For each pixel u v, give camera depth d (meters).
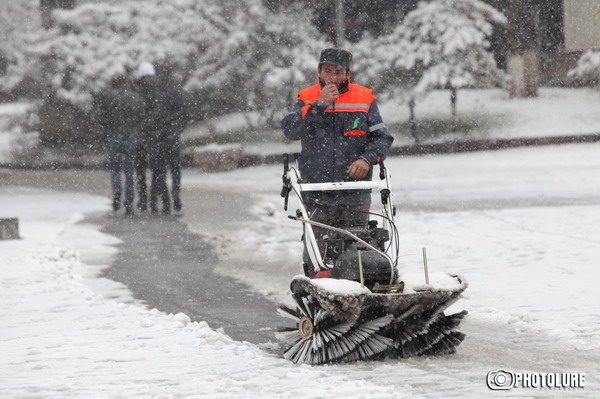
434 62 74.31
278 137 76.06
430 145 70.75
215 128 78.44
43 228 37.69
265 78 73.50
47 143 80.06
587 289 21.02
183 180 60.47
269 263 27.91
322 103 16.22
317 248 15.75
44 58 78.69
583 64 82.81
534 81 82.69
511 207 39.53
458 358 14.99
